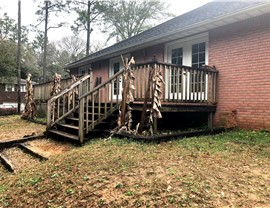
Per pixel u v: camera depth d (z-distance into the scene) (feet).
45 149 18.99
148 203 8.38
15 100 87.92
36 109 42.22
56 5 72.23
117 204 8.61
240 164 12.20
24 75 100.37
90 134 19.81
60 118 23.41
